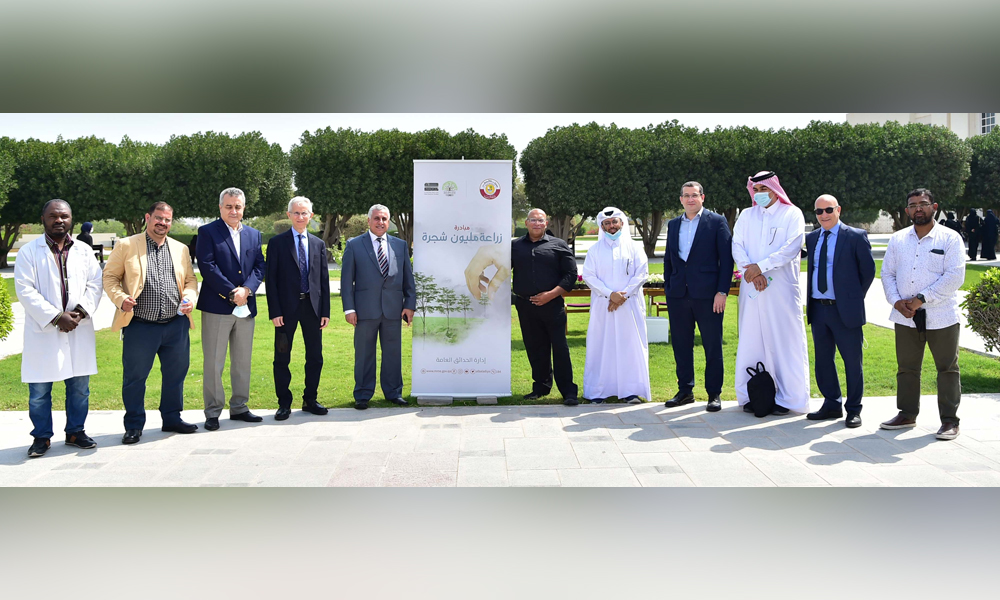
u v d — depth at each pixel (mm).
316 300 6410
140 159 30031
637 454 5375
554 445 5605
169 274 5719
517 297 6930
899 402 5949
